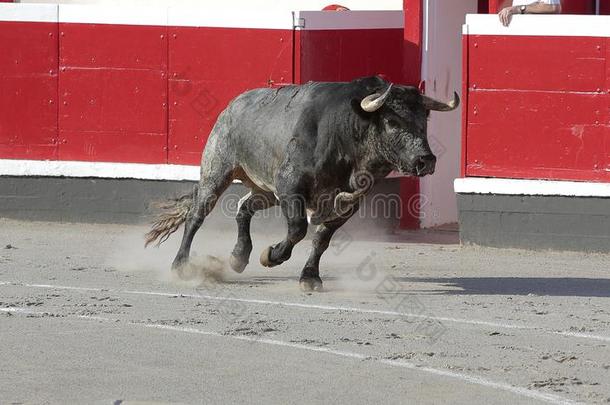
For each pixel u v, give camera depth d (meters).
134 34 27.58
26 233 26.77
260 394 14.06
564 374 15.20
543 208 25.00
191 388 14.27
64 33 28.00
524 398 14.10
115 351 16.02
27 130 28.31
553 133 24.92
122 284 20.97
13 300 19.30
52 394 13.90
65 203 28.14
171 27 27.31
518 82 25.09
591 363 15.79
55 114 28.14
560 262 24.05
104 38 27.78
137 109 27.69
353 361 15.70
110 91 27.83
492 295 20.45
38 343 16.38
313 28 26.34
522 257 24.62
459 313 18.86
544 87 24.92
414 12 27.66
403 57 27.80
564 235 24.94
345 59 26.81
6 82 28.33
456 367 15.47
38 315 18.17
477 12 29.58
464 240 25.66
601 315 18.88
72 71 28.00
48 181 28.19
